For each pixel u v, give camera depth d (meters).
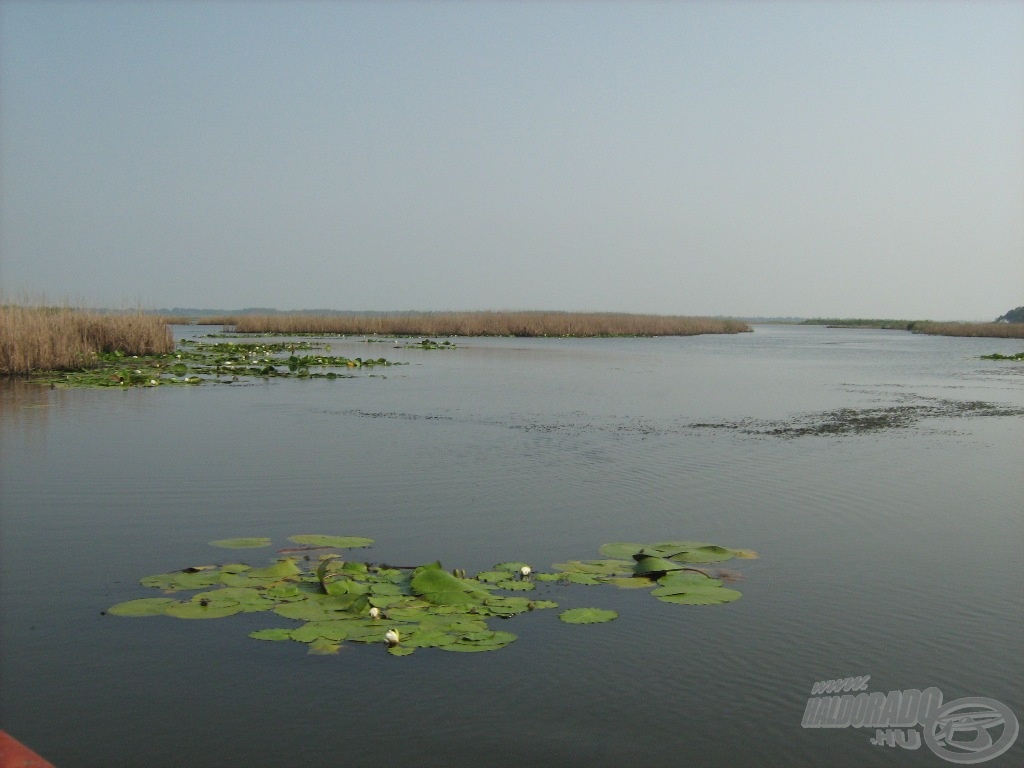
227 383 23.12
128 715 4.55
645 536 8.07
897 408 19.17
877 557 7.52
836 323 175.88
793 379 27.23
